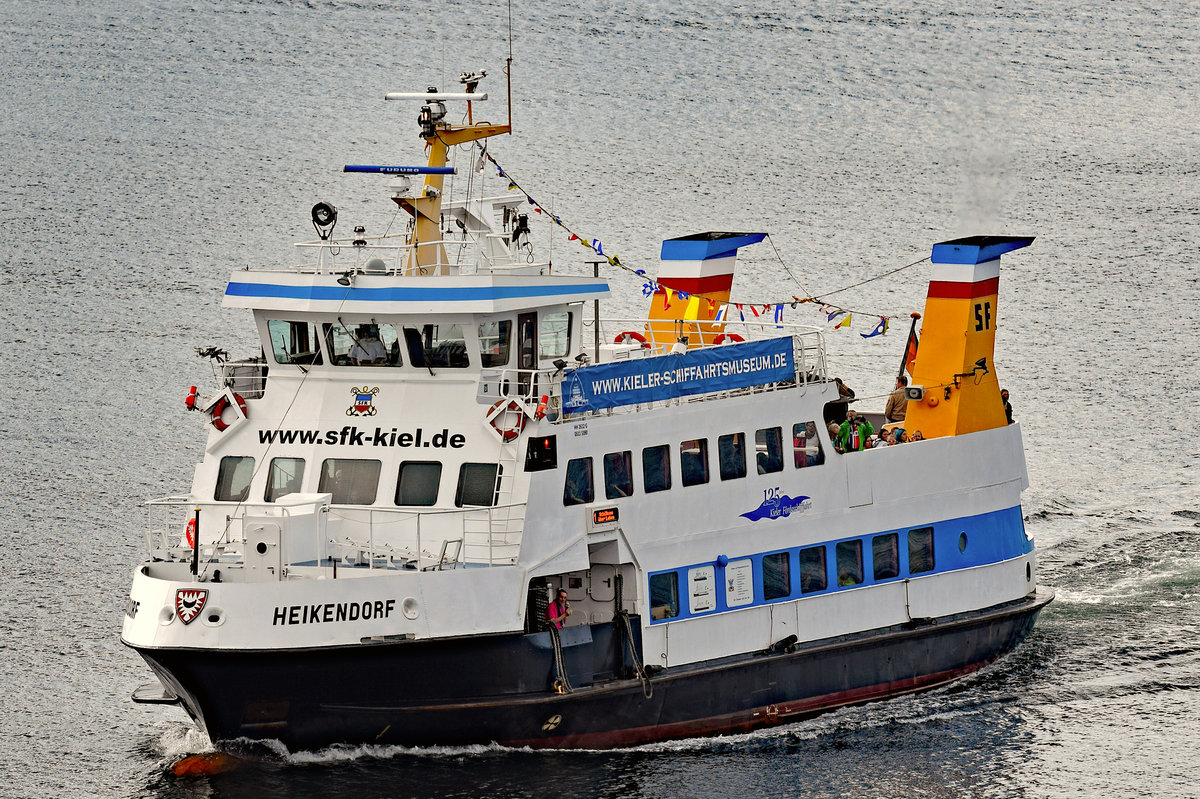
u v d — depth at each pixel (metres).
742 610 168.38
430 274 166.88
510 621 153.88
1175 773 165.88
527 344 165.50
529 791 155.25
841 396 181.62
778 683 171.50
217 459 164.38
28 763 165.88
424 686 154.00
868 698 178.75
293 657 149.12
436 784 155.25
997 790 161.75
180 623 149.25
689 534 164.88
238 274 163.50
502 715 157.25
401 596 150.12
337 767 156.25
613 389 159.38
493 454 157.38
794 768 164.12
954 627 183.88
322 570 151.12
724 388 167.38
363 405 161.50
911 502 180.75
